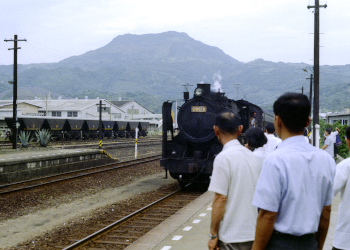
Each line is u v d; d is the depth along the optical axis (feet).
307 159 10.00
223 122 13.61
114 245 27.32
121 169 71.56
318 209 10.10
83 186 53.78
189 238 25.20
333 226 26.55
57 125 172.14
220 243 13.28
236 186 12.98
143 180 60.44
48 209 40.65
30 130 156.76
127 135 233.96
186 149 50.83
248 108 56.59
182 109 51.06
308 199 9.89
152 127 332.19
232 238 12.94
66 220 36.11
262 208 9.68
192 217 31.37
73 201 44.75
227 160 13.05
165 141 50.70
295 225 9.77
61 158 69.51
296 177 9.79
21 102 267.39
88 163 78.74
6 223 35.09
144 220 34.78
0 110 193.26
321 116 223.51
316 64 62.59
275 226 9.98
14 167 58.08
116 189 52.49
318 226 10.73
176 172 48.57
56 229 32.73
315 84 62.64
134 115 352.90
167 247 23.27
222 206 12.90
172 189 51.65
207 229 27.45
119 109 340.80
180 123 50.93
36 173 62.90
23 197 45.37
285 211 9.86
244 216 12.97
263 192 9.72
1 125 160.66
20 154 82.94
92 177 61.41
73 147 127.75
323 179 10.11
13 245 28.63
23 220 36.17
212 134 49.47
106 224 33.81
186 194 47.80
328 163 10.32
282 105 10.30
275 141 26.81
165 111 50.85
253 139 17.78
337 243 12.70
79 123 185.57
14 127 110.22
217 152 49.42
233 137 13.69
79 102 323.37
